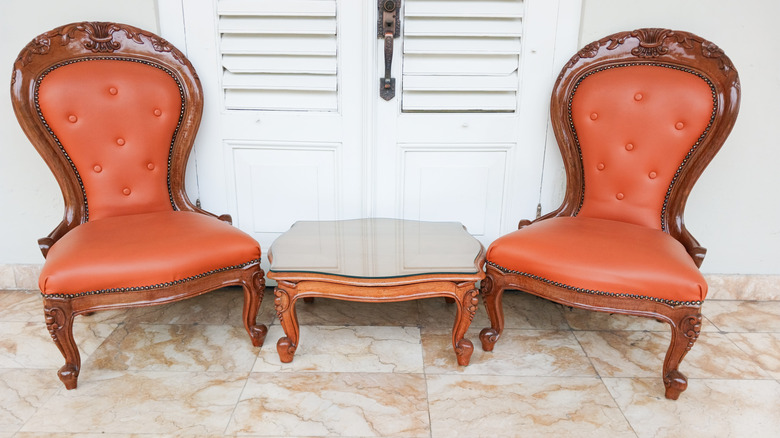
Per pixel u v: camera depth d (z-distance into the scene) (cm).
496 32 180
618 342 176
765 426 137
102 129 165
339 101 188
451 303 201
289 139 192
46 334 176
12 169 193
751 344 175
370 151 194
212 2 178
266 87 185
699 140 162
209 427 134
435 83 185
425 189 199
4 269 205
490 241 206
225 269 154
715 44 165
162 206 176
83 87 162
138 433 132
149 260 140
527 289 154
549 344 174
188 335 177
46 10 177
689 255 155
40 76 159
